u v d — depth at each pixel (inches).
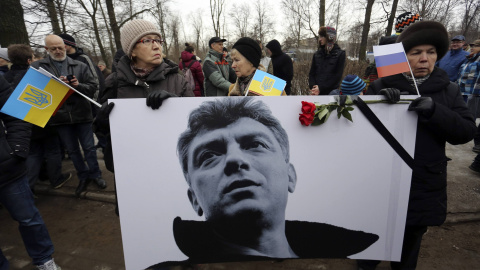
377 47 56.2
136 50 60.0
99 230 103.4
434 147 54.7
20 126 67.7
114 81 62.4
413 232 60.6
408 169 51.9
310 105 47.9
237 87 82.0
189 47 204.4
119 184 51.6
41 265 75.9
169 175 51.7
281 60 151.4
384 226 54.2
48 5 306.2
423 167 55.0
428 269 78.0
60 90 53.4
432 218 55.9
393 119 50.4
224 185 52.3
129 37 58.7
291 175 52.5
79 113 118.1
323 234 54.4
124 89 62.2
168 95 49.9
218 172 52.1
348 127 50.9
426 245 87.4
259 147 51.8
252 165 52.1
